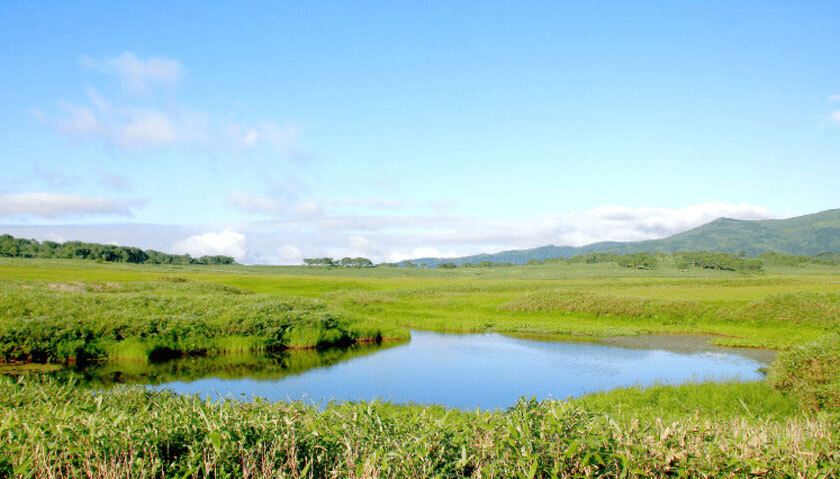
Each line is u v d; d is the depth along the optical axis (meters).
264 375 24.88
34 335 26.41
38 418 8.34
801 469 7.26
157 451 7.50
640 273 176.38
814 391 16.88
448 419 14.92
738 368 27.59
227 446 7.66
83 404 11.05
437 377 24.67
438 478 6.99
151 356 28.41
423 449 7.23
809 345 19.06
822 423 10.04
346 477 7.44
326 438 8.07
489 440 7.79
